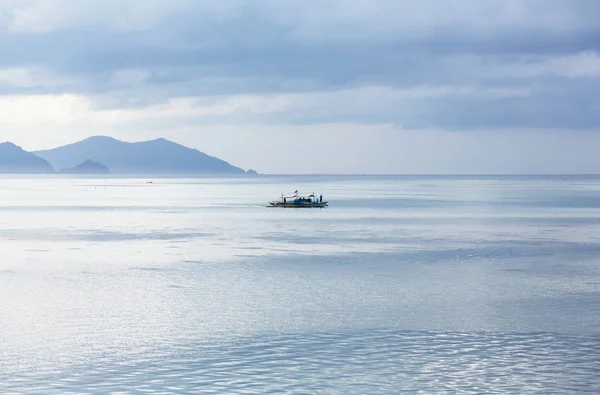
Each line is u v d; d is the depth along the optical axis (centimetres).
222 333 4659
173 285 6425
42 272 7225
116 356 4147
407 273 7144
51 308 5428
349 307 5450
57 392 3544
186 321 4994
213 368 3919
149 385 3647
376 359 4072
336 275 7012
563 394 3525
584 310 5322
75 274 7088
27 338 4544
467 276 6938
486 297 5841
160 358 4100
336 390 3575
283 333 4653
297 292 6075
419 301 5678
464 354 4169
